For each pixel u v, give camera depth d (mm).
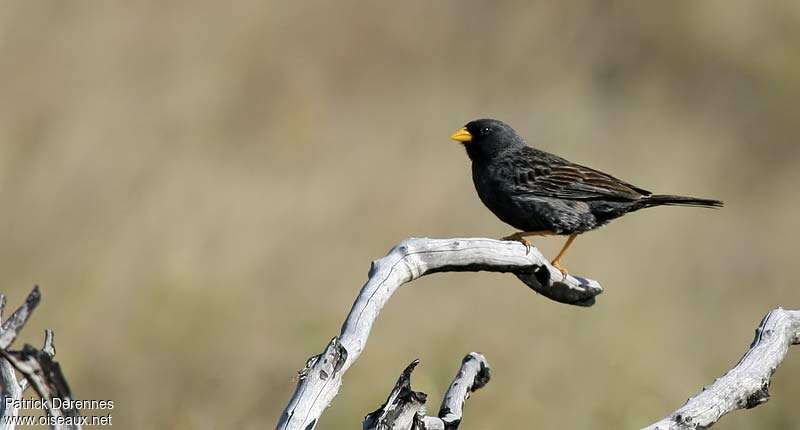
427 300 12938
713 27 23031
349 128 18656
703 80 22641
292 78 19125
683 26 23016
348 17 21078
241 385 11508
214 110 17703
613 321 12602
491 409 10914
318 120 18422
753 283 15703
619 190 9992
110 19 18312
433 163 16672
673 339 13133
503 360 11789
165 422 11102
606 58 22406
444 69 21219
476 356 6133
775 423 11203
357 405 10906
